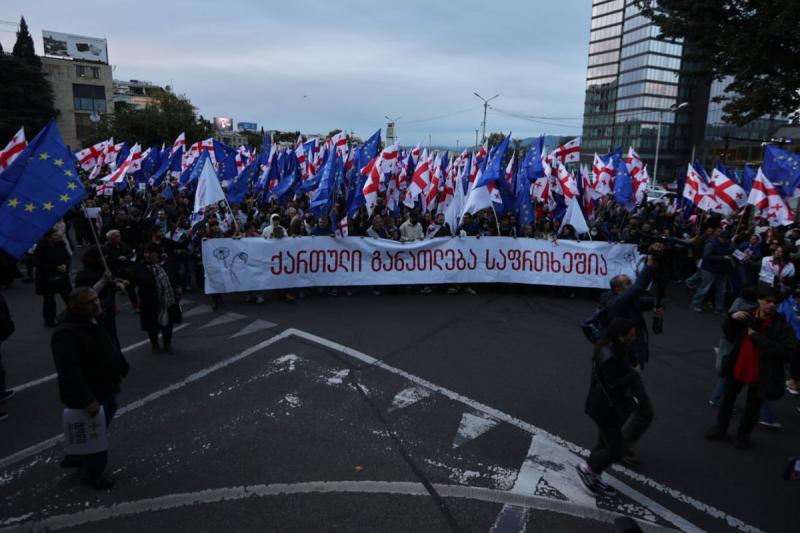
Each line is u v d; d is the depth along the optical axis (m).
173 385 6.76
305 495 4.46
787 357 5.22
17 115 54.56
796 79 16.30
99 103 66.62
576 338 9.08
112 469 4.84
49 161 6.08
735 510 4.48
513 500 4.50
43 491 4.49
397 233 13.02
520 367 7.62
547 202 14.56
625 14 99.56
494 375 7.29
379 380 7.02
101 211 16.61
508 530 4.09
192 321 9.69
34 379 6.98
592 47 109.69
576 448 5.42
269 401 6.32
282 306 10.81
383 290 12.31
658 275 11.73
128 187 24.67
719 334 9.73
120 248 9.77
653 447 5.55
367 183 12.11
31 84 55.69
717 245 11.19
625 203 15.29
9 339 8.57
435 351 8.22
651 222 15.49
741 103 17.81
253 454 5.12
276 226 11.30
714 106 84.75
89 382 4.56
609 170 16.27
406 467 4.95
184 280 12.09
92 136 56.38
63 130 64.69
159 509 4.25
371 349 8.23
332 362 7.65
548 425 5.89
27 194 5.92
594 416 4.61
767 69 16.75
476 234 12.77
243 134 106.06
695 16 17.67
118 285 6.35
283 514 4.20
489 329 9.47
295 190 16.92
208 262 10.44
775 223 11.78
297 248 11.21
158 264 7.82
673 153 96.81
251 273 10.80
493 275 12.27
